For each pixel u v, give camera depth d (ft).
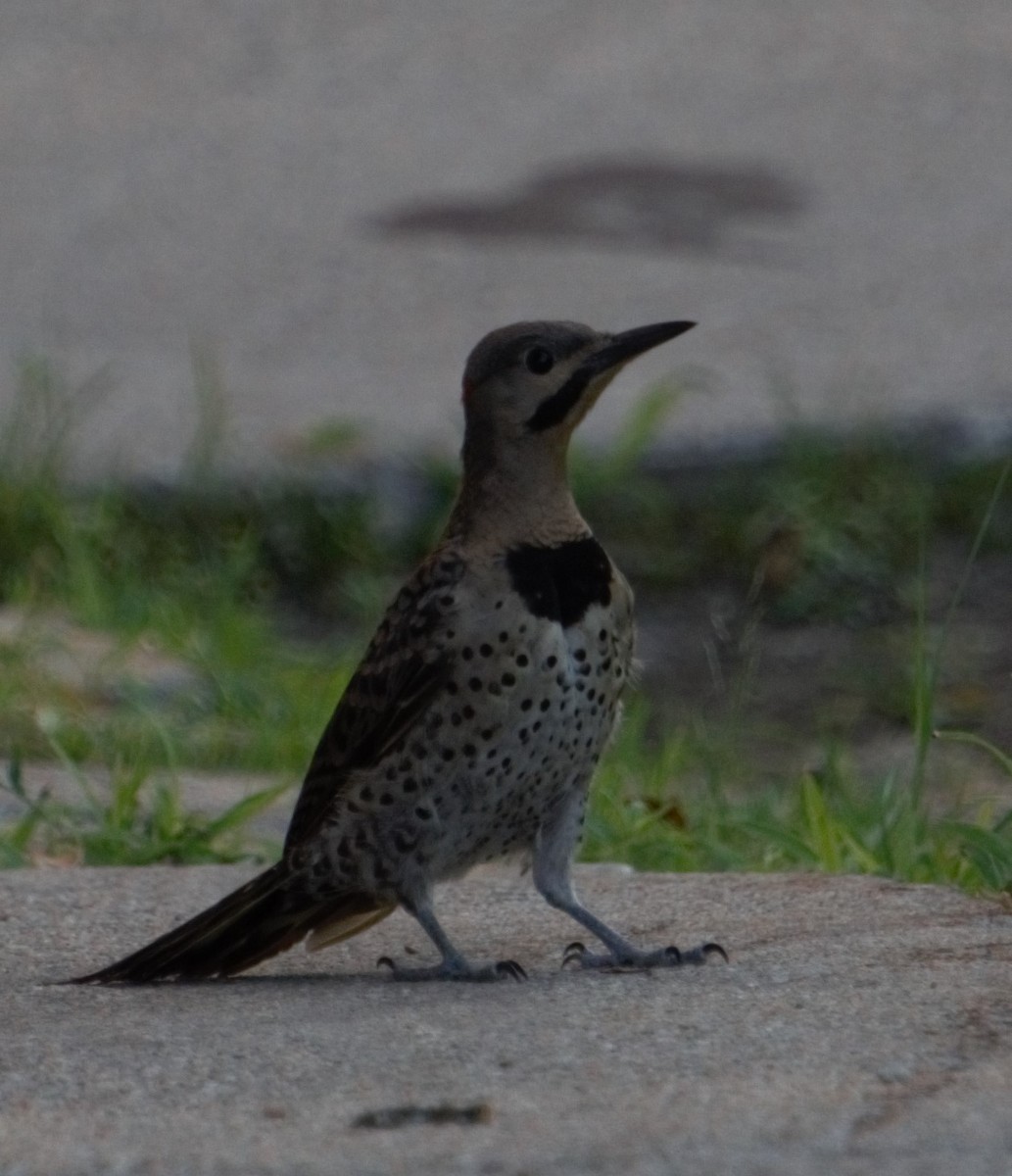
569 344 24.22
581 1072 19.40
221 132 79.92
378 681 23.97
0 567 50.88
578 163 76.59
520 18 86.94
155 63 85.20
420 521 54.54
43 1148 18.06
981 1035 20.07
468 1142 17.60
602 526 54.44
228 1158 17.52
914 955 23.26
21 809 35.27
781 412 57.52
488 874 31.17
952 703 45.75
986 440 56.29
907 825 30.17
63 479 54.13
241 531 53.47
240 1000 23.03
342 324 65.87
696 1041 20.22
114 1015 22.43
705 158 76.74
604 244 71.10
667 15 86.38
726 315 65.51
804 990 21.95
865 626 50.65
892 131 77.92
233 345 64.64
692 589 52.85
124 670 44.39
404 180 76.02
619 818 32.73
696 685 47.91
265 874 24.17
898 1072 18.94
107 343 64.64
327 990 23.43
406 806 23.90
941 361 61.36
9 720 39.60
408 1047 20.57
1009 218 72.13
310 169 77.15
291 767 40.14
